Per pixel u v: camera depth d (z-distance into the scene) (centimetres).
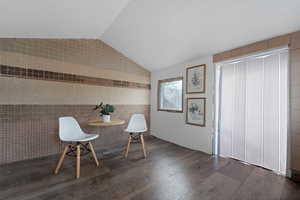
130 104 374
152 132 412
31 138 248
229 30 213
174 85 361
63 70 276
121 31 274
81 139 214
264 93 221
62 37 270
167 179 193
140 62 378
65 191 166
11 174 200
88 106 306
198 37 241
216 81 279
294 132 191
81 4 184
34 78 248
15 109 234
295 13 165
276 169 210
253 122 233
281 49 204
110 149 310
